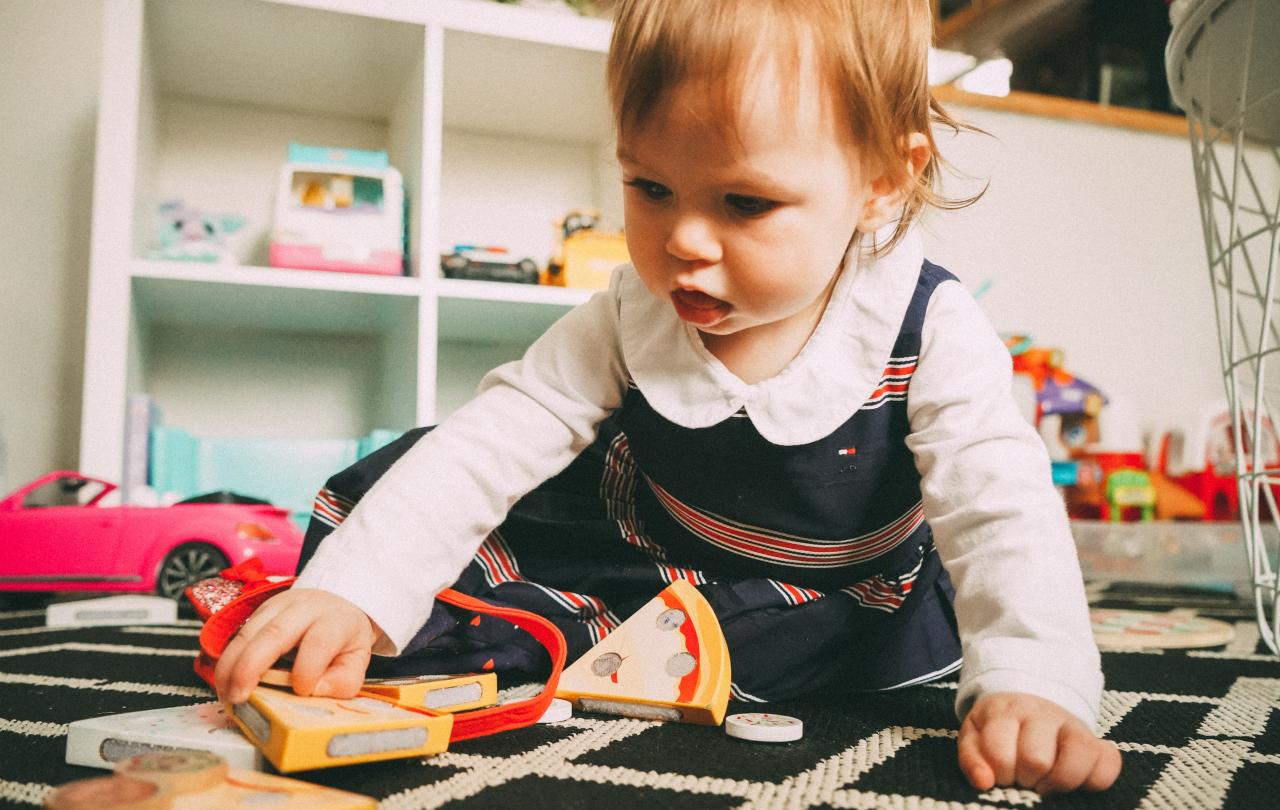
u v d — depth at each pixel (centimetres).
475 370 180
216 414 167
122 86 129
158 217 151
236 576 73
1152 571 157
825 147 51
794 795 42
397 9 139
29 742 50
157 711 50
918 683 71
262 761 43
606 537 72
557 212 186
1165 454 197
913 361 61
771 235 51
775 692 66
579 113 173
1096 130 214
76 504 139
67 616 102
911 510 67
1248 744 52
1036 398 182
